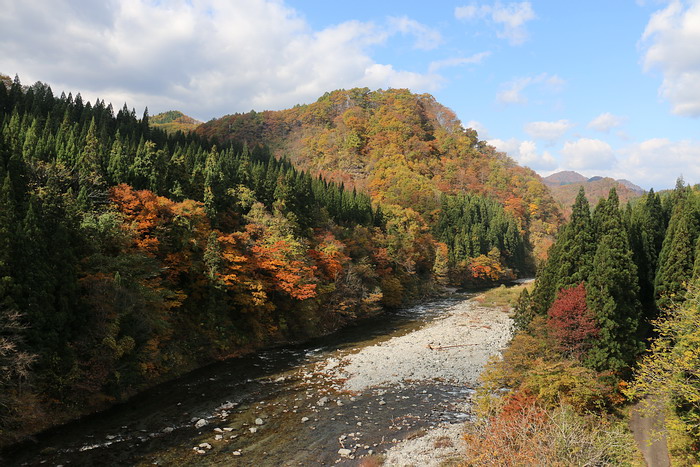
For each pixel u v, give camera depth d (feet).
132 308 112.27
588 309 108.27
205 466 80.69
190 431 95.25
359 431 96.84
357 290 227.81
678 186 184.55
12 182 112.68
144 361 119.75
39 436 88.53
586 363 104.99
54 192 121.80
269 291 180.86
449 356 159.12
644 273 144.97
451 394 121.19
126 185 150.82
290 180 246.06
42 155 156.97
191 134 402.52
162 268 131.95
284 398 117.19
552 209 632.38
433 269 354.33
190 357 140.77
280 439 92.43
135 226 134.51
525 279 477.36
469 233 434.30
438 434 94.48
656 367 82.38
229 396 117.50
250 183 235.20
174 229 150.41
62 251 101.24
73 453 83.15
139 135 317.22
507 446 65.72
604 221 130.41
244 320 168.66
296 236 207.82
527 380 94.89
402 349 169.37
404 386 127.44
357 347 174.29
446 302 305.32
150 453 84.84
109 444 87.61
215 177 199.00
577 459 61.93
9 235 90.63
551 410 84.17
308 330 192.65
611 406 98.27
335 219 295.89
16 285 88.12
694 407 73.72
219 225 181.68
